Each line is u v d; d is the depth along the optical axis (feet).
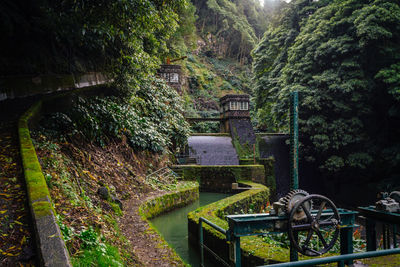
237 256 9.40
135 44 31.68
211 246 18.58
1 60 22.63
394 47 53.42
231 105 82.48
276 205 9.50
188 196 37.40
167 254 13.84
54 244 7.50
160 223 27.37
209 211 24.59
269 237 17.84
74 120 24.57
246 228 9.36
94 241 10.31
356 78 54.85
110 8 22.50
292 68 65.46
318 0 71.36
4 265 7.18
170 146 57.41
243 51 191.93
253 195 37.37
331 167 58.85
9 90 22.33
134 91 38.37
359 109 56.95
